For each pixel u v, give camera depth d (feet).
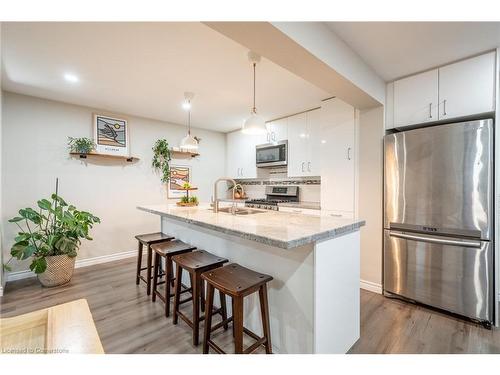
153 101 10.54
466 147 6.53
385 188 8.18
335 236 5.23
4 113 9.32
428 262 7.25
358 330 5.96
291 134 12.66
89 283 9.28
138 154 12.93
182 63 7.23
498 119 6.48
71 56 6.80
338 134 9.62
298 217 6.97
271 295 5.51
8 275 9.47
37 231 9.94
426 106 7.63
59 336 2.40
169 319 6.82
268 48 4.97
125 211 12.50
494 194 6.26
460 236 6.68
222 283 4.75
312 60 5.41
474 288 6.48
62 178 10.66
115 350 5.51
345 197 9.37
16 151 9.61
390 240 8.06
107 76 8.08
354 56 6.67
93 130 11.41
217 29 4.46
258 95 9.78
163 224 10.46
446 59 7.03
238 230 4.96
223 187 16.96
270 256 5.52
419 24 5.50
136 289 8.79
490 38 6.01
